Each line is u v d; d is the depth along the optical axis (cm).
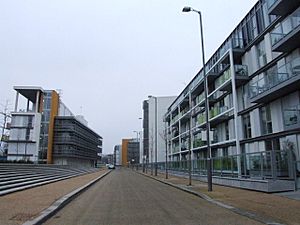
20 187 1816
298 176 1698
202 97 4138
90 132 9900
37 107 6319
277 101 2264
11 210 1016
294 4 2003
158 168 6150
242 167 2081
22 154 6016
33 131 6081
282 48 2052
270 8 2081
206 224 838
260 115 2519
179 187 2105
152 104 8456
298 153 1938
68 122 7188
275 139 2278
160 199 1470
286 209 1053
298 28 1803
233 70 2761
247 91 2802
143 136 9900
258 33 2580
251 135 2661
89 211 1095
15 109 6266
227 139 3303
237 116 2798
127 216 984
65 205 1254
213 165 2638
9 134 6100
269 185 1598
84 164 9069
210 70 3466
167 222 875
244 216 959
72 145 7425
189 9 2011
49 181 2509
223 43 3347
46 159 6756
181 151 5031
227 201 1318
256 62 2623
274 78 2094
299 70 1847
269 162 1747
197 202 1339
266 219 880
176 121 5488
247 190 1792
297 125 1897
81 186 2105
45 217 912
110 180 3275
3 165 2769
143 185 2492
